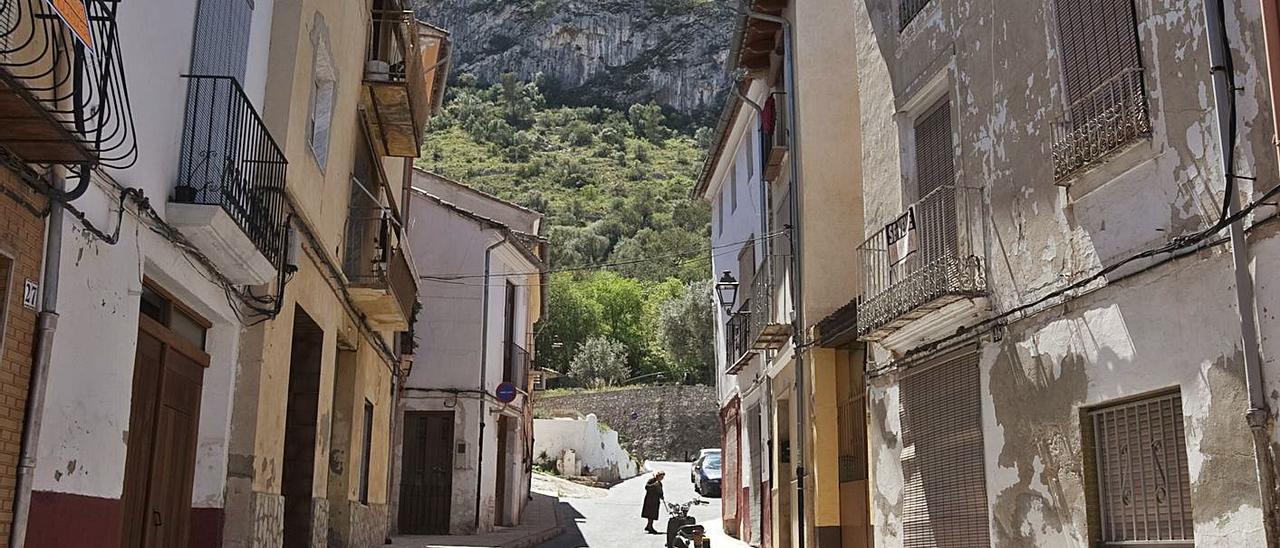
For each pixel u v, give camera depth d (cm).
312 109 1107
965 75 1011
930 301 973
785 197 1606
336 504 1429
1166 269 699
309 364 1211
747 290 1991
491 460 2280
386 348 1700
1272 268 604
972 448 973
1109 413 775
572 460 4094
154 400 834
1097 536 778
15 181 570
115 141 677
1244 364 623
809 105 1452
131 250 720
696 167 12256
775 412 1748
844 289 1404
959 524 991
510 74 14850
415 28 1499
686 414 5981
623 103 16100
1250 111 622
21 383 579
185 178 812
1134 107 726
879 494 1185
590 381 6931
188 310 899
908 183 1143
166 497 873
